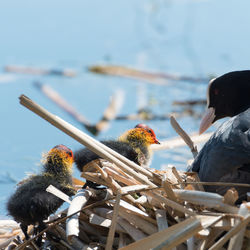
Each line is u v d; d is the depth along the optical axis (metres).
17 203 7.85
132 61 18.97
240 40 20.05
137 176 6.76
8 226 8.48
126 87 16.86
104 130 14.05
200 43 20.00
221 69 17.70
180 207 6.42
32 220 7.76
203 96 15.69
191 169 7.91
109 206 7.30
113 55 19.53
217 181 7.07
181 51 19.67
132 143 10.10
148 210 7.03
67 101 15.80
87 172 7.37
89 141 6.53
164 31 21.25
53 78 17.52
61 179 8.68
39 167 9.22
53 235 7.42
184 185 7.16
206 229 6.27
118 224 6.91
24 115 14.73
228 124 7.42
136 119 14.55
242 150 6.87
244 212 6.04
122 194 6.57
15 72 18.09
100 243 7.05
